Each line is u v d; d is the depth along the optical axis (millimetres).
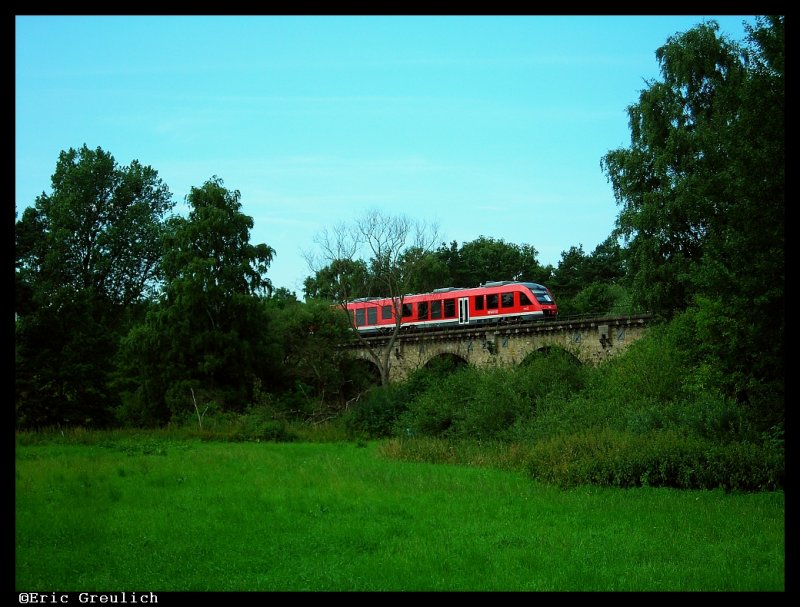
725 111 23781
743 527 15266
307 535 14617
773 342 20109
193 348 49656
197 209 53531
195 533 14781
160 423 49750
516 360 51531
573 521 16000
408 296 61156
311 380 56406
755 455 19891
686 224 39281
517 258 103125
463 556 13047
